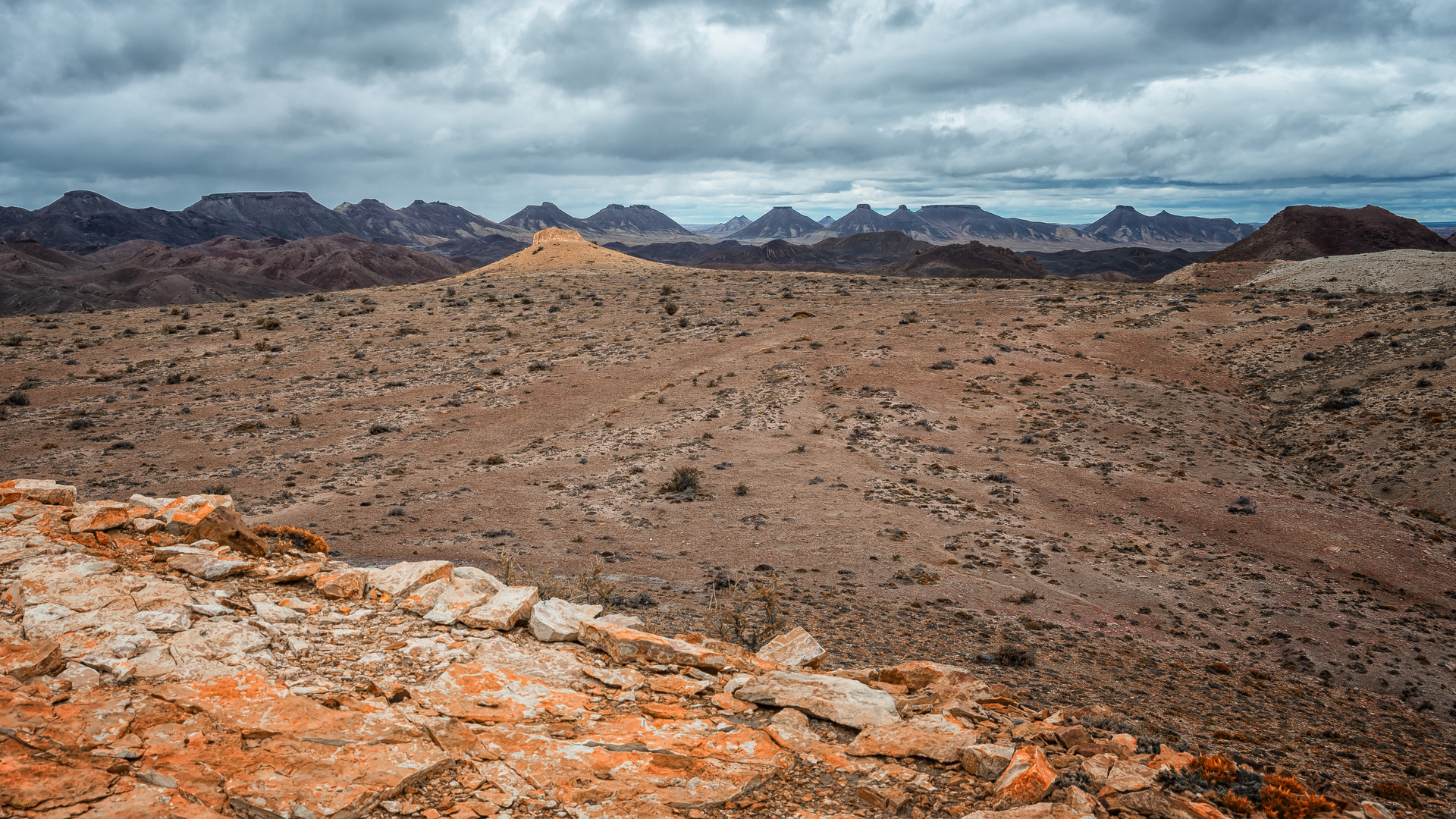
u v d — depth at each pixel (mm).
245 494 40000
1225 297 85812
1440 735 18250
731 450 47719
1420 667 23406
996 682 17172
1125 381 60656
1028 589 28578
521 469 45281
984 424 52219
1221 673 21641
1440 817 10969
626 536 33469
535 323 87125
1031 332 74750
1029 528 35719
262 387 64250
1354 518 36344
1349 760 14523
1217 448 47125
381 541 32250
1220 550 33250
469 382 65688
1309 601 28219
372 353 75438
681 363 69312
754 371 65438
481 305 98688
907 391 58906
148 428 52938
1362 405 50625
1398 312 68562
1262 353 65875
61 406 57562
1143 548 33469
